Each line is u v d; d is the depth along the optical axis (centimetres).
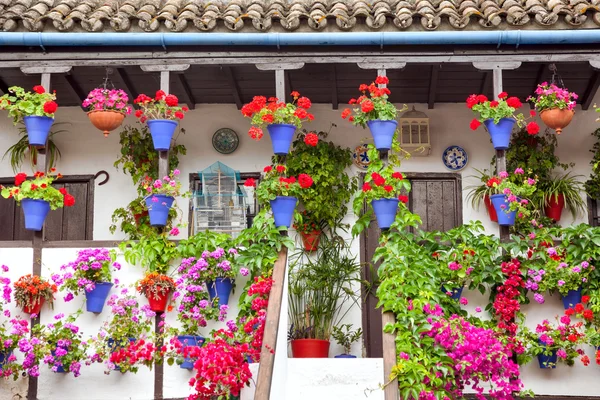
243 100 1149
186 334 975
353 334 1085
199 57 1018
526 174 1104
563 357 962
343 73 1073
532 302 992
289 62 1013
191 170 1143
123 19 1003
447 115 1147
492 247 977
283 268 954
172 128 1005
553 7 1030
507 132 994
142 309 975
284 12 1077
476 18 998
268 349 833
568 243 981
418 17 999
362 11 1002
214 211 1074
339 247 1104
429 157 1138
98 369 985
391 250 955
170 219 1065
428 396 866
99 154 1150
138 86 1117
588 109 1130
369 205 1048
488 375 897
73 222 1138
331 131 1141
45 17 1004
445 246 995
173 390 980
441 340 892
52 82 1096
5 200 1152
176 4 1093
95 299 985
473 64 1009
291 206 991
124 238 1128
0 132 1155
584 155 1123
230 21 999
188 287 972
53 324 979
